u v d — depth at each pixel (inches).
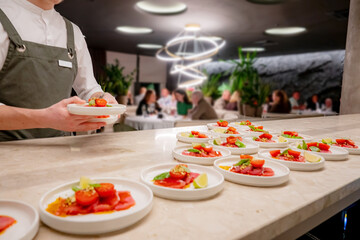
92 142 62.3
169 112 247.1
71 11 235.1
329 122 111.3
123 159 49.5
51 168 42.8
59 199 29.7
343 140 66.1
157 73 561.3
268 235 28.5
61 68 68.7
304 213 33.3
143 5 223.1
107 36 336.2
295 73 435.5
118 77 232.2
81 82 77.6
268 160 48.7
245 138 72.1
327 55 397.7
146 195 32.7
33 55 63.9
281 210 31.4
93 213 27.7
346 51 162.9
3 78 62.3
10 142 59.1
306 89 424.5
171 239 24.6
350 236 57.6
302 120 115.1
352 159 56.8
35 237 24.1
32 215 26.5
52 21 68.7
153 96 240.2
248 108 209.2
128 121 196.1
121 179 35.2
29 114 45.4
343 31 281.4
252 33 303.7
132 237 24.7
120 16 248.2
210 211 30.5
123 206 29.2
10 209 27.8
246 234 26.0
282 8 215.0
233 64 513.3
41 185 36.0
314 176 44.7
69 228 24.4
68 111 45.6
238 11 225.5
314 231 52.4
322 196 36.3
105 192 29.4
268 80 466.9
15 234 24.0
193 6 216.1
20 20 63.1
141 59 527.8
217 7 216.5
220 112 275.6
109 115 49.6
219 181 39.4
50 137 69.9
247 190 37.5
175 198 32.9
